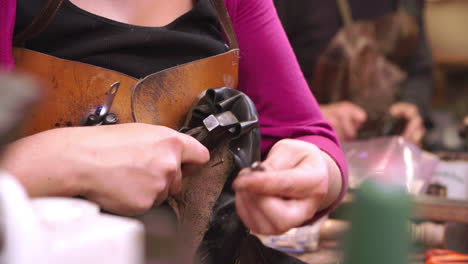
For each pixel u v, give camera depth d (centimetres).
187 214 163
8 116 51
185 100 173
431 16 782
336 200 194
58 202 69
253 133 162
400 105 470
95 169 125
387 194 56
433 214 259
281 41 214
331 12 458
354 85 452
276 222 142
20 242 52
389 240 55
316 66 460
